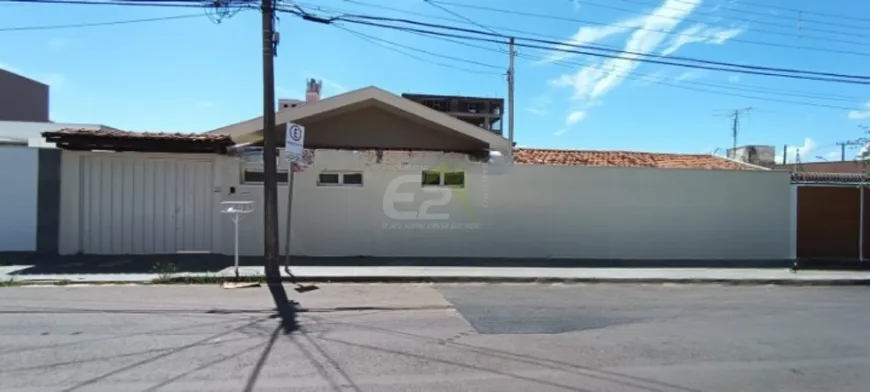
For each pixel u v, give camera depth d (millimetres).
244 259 13195
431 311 8711
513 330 7543
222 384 5145
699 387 5387
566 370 5820
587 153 20859
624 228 15430
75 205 13297
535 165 15008
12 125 22359
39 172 13141
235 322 7617
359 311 8578
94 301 8883
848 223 16422
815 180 19344
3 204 13070
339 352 6273
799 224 16266
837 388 5438
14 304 8562
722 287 12164
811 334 7688
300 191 14109
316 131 16422
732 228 15898
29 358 5820
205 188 13836
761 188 16031
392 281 11570
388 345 6617
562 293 10758
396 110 16156
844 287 12547
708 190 15766
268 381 5254
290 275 11344
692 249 15711
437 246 14680
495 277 11938
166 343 6465
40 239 13141
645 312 9008
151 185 13648
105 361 5758
